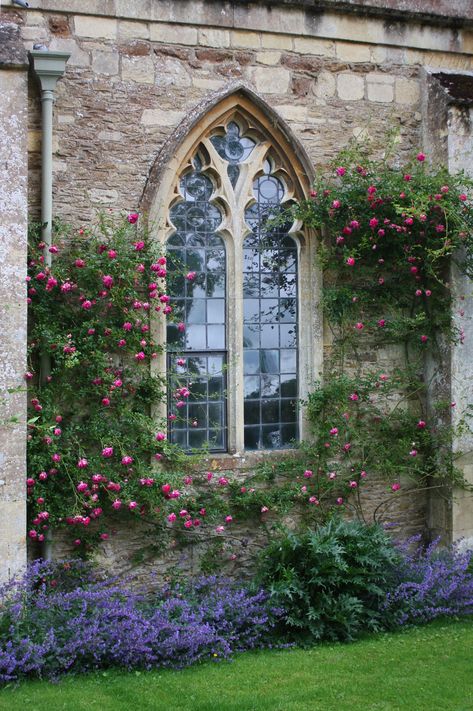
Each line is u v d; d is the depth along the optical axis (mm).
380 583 6840
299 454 7887
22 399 6203
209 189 7805
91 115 7266
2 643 5664
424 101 8273
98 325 7039
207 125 7617
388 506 8219
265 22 7773
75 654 5680
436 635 6555
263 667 5844
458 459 8031
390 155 8211
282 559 6707
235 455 7684
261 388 7977
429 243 7961
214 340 7793
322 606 6465
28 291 6809
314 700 5246
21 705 5105
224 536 7578
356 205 7844
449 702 5223
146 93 7422
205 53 7605
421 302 8234
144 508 7238
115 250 7086
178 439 7660
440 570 6980
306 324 8016
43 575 6387
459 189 7898
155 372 7359
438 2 8289
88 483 6945
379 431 8156
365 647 6277
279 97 7859
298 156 7859
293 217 7902
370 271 8109
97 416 7105
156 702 5172
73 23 7230
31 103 7098
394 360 8242
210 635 5996
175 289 7672
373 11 8078
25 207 6289
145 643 5852
